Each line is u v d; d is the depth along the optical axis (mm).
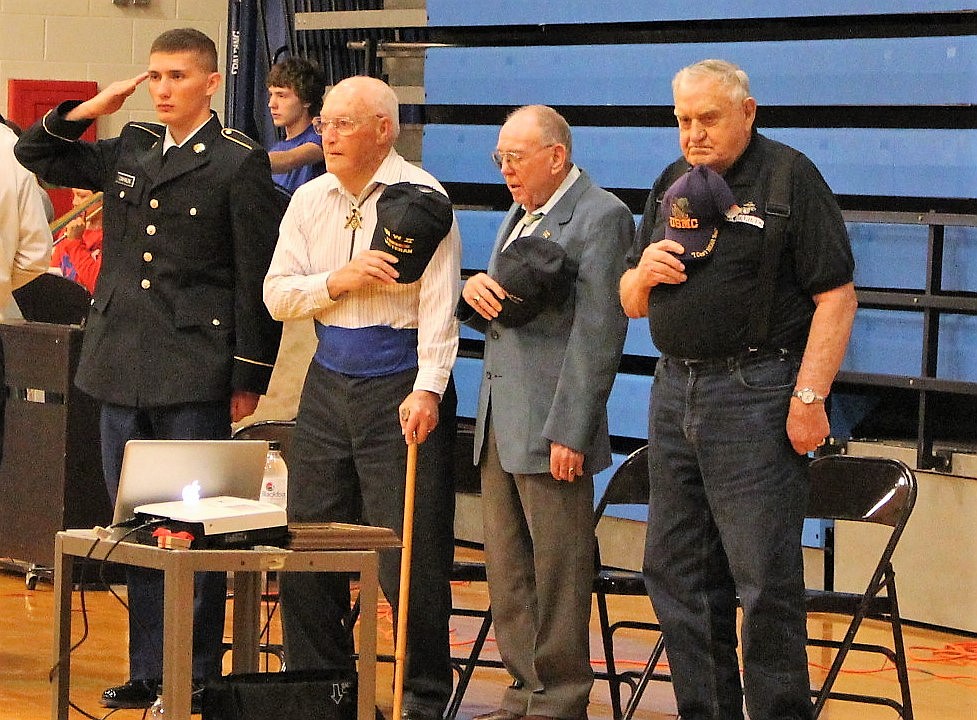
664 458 11688
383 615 18781
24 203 14508
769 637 11172
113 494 13844
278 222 13641
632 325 21594
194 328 13500
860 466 13664
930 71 19109
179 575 10203
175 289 13508
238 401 13664
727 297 11117
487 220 22922
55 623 11188
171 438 13562
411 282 12602
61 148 13758
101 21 29516
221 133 13680
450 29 24172
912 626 18844
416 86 24031
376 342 12820
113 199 13758
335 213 13031
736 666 11922
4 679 14898
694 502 11656
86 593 18984
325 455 13039
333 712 11156
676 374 11562
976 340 18688
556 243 12875
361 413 12828
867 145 19672
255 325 13508
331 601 13078
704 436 11305
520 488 13148
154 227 13523
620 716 13727
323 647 13094
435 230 12367
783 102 20344
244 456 11336
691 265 11219
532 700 13188
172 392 13398
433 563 12938
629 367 22297
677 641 11750
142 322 13508
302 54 25656
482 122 23531
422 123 24250
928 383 18609
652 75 21594
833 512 13703
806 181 11141
